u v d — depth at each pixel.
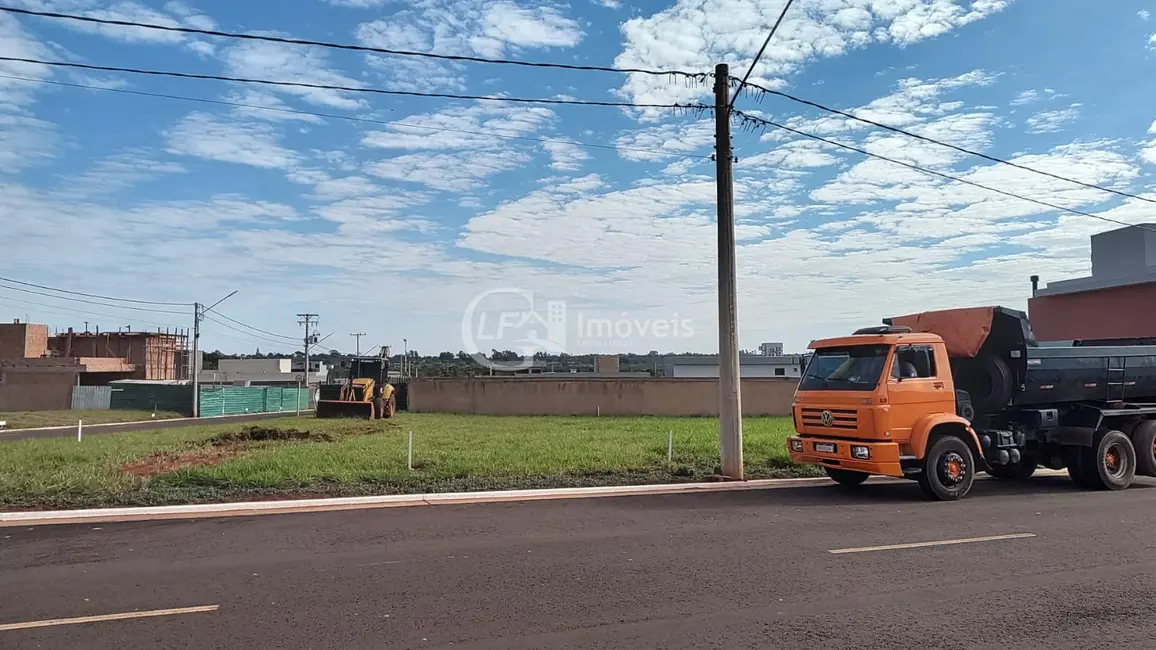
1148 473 14.12
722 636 5.67
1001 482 14.83
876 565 7.80
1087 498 12.59
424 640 5.56
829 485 14.05
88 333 78.25
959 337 13.80
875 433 11.98
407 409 45.97
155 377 79.94
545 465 15.41
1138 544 8.85
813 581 7.19
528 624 5.92
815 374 13.41
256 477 13.21
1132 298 25.34
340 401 39.06
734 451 14.62
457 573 7.44
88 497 11.70
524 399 42.62
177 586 6.96
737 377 14.78
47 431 34.94
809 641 5.57
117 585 7.00
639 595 6.71
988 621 6.03
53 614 6.14
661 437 22.42
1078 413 14.09
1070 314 27.67
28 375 57.22
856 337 12.79
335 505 11.60
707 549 8.53
